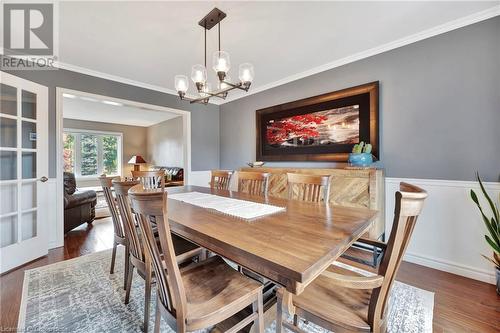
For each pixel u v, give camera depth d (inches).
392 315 61.8
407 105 93.4
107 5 71.1
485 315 61.7
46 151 105.0
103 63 113.4
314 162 124.3
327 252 34.5
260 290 45.1
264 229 45.4
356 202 94.3
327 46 98.8
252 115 158.7
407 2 71.7
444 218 85.7
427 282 78.2
